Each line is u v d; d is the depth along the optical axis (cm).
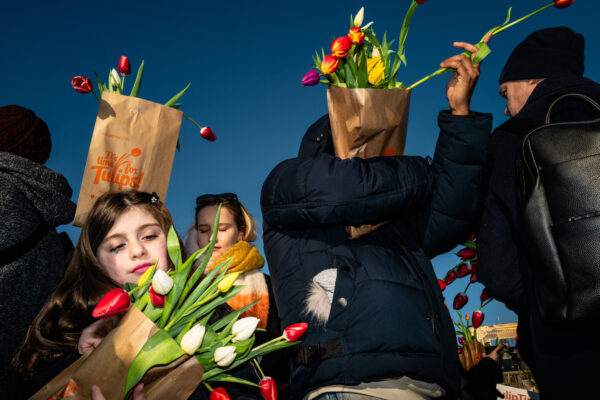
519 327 144
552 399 113
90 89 149
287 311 126
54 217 148
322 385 115
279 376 160
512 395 234
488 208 140
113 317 106
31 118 159
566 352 109
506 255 134
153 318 98
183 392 93
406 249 135
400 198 127
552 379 112
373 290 120
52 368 108
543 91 134
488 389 205
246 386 112
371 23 153
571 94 118
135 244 124
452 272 214
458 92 134
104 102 143
